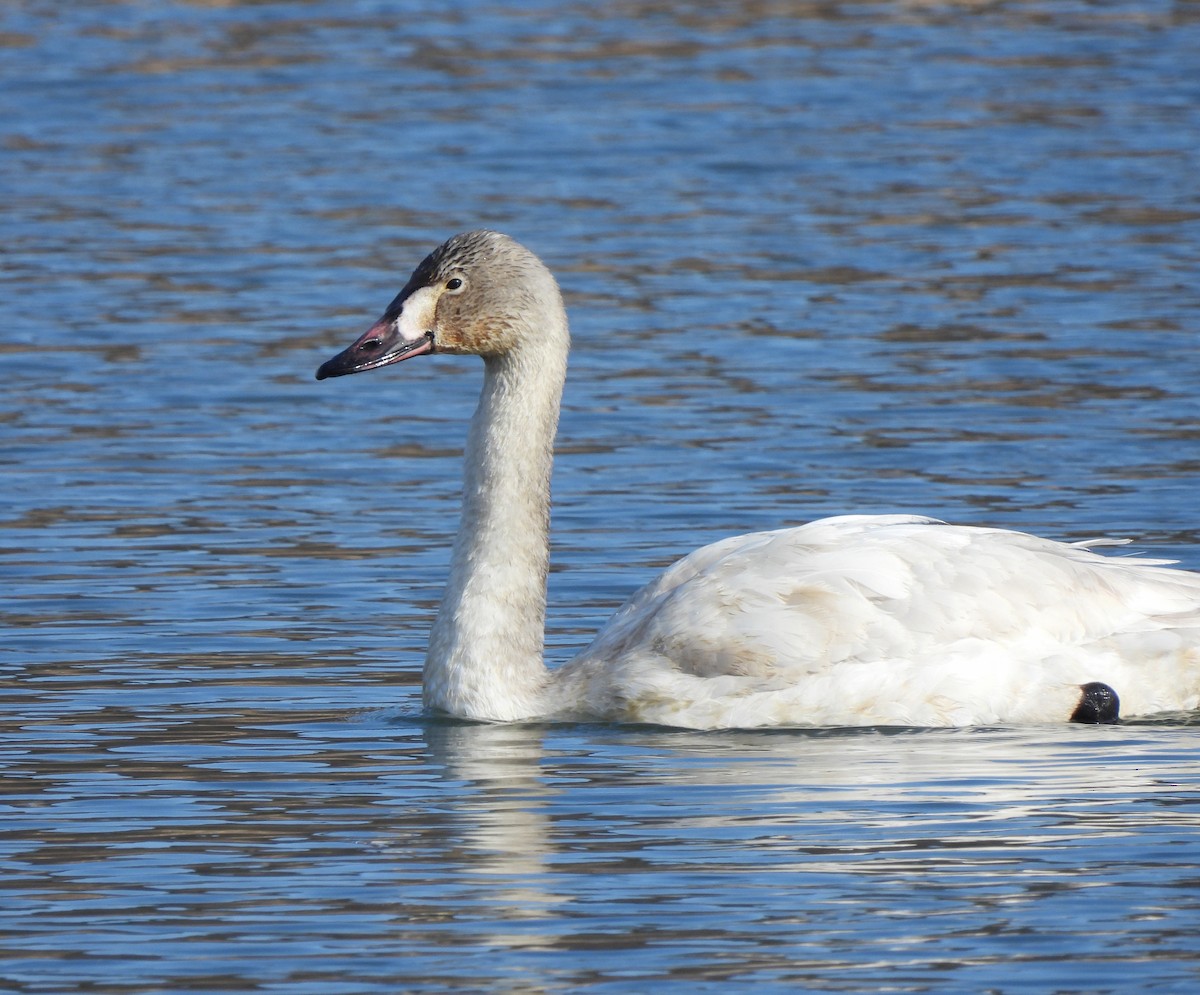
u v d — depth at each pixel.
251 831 10.42
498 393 13.11
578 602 15.07
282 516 17.50
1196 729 12.35
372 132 37.25
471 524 13.01
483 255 13.07
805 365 22.80
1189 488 17.95
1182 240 28.86
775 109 39.12
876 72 42.41
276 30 46.81
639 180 33.56
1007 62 43.34
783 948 8.86
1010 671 12.48
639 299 25.98
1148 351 23.09
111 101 39.81
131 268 27.67
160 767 11.55
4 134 37.00
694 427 20.34
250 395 21.91
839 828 10.37
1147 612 12.79
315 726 12.45
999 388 21.67
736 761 11.69
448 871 9.81
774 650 12.55
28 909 9.38
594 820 10.57
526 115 38.66
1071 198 31.77
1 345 23.73
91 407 21.25
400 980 8.59
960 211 30.97
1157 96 39.88
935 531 12.95
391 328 13.09
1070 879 9.61
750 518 17.25
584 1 50.03
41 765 11.55
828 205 31.59
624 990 8.47
